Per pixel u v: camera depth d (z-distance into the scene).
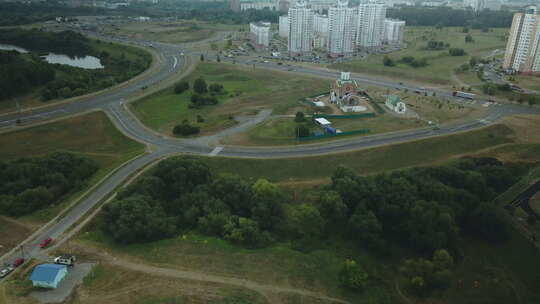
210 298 86.12
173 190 127.81
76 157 143.88
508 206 128.75
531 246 116.56
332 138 170.88
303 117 190.88
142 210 110.19
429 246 108.88
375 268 107.44
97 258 97.62
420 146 164.25
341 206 117.75
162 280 91.06
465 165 142.62
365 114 199.50
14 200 115.75
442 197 120.50
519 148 162.38
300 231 116.56
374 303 92.94
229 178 130.00
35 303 82.38
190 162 133.25
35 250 99.38
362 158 155.38
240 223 111.94
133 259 98.25
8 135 169.50
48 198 120.00
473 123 186.75
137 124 186.25
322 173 147.50
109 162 150.88
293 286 93.50
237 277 94.38
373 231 113.44
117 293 86.06
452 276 106.75
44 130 176.88
